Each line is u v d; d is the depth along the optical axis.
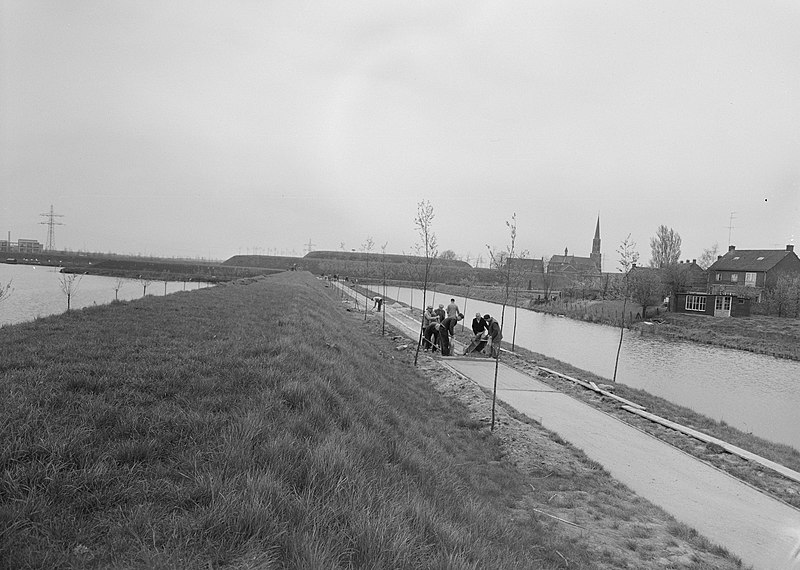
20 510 3.70
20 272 57.66
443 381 15.45
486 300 71.75
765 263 68.38
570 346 34.06
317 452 5.31
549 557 5.71
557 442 10.72
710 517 7.76
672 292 57.16
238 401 6.55
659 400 16.77
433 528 4.79
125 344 9.23
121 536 3.69
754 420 18.05
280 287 32.97
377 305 38.94
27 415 5.12
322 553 3.78
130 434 5.20
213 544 3.74
